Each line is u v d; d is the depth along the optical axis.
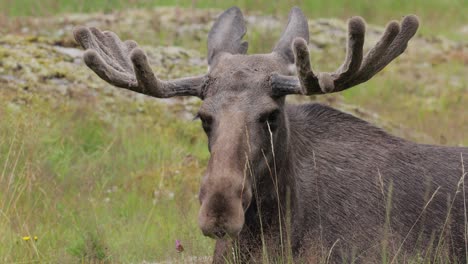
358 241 18.34
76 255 21.41
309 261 17.86
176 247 19.95
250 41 41.84
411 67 45.00
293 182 17.94
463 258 18.95
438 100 40.56
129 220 24.95
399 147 19.50
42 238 22.66
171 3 52.38
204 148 31.09
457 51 49.03
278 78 16.69
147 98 33.62
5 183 24.67
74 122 30.48
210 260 20.06
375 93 40.78
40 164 25.92
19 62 34.19
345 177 18.83
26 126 26.80
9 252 21.42
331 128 19.45
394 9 61.16
